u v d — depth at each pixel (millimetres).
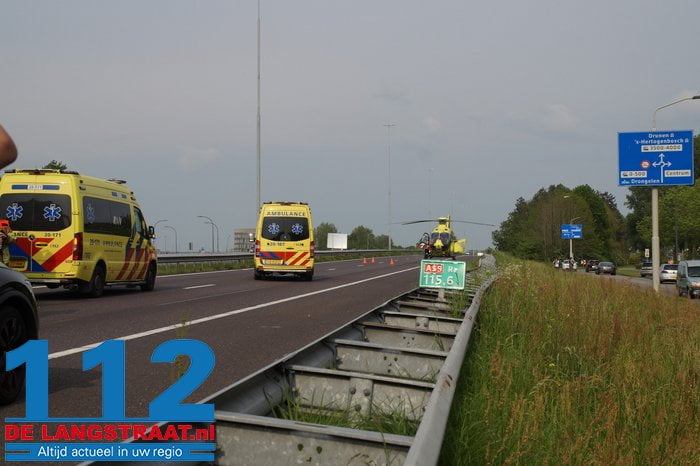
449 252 50750
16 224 15977
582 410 5680
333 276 32688
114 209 18016
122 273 18406
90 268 16609
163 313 13625
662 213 96688
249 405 4027
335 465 3344
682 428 5234
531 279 15031
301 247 26891
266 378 4520
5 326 5863
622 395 5875
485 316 10195
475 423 4430
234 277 29531
